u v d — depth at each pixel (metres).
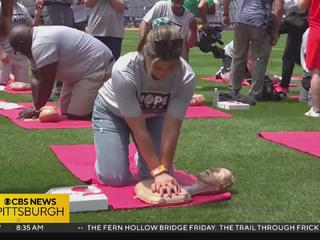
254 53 8.59
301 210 3.72
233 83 8.52
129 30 37.12
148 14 7.52
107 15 8.45
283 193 4.07
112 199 3.90
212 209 3.74
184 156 5.12
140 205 3.76
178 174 4.48
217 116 7.18
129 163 4.52
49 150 5.31
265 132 6.18
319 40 7.11
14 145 5.46
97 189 3.89
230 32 32.78
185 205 3.80
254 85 8.68
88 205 3.65
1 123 6.58
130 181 4.27
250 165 4.84
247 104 7.92
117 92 3.90
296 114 7.51
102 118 4.30
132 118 3.95
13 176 4.45
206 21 10.16
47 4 8.73
